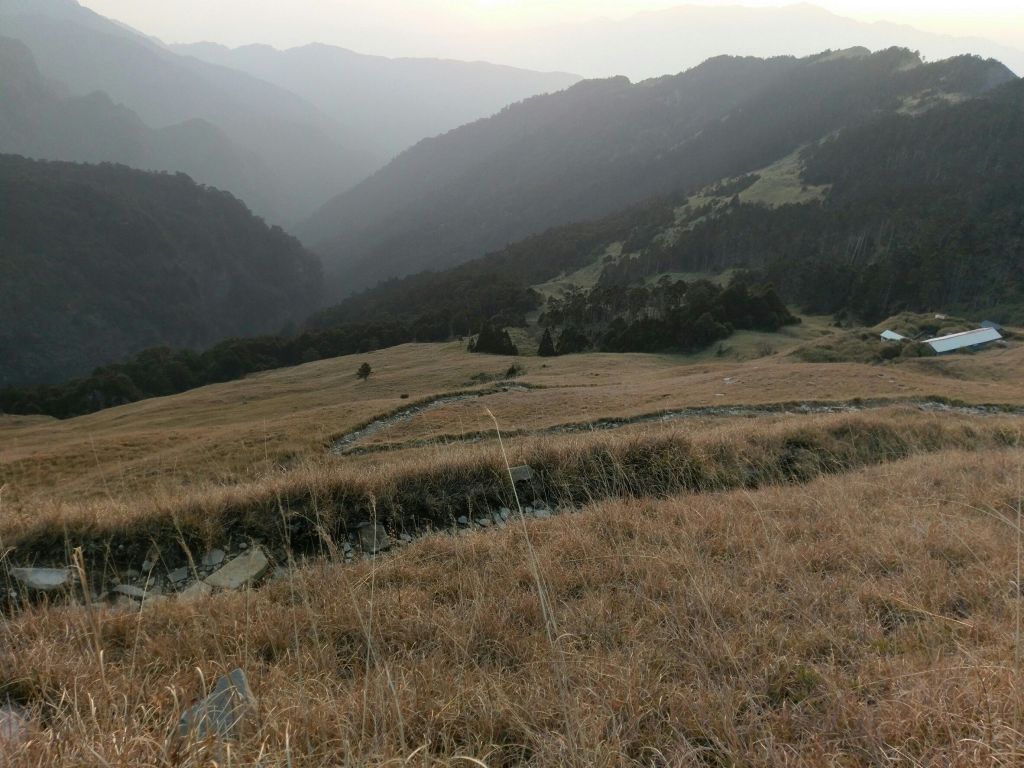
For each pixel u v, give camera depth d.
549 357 76.38
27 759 1.88
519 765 2.17
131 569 5.21
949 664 2.66
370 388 58.81
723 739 2.30
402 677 2.78
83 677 2.66
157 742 1.94
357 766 1.90
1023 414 20.91
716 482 7.88
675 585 3.96
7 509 5.67
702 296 88.88
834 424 10.70
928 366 42.25
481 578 4.36
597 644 3.17
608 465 7.79
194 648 3.25
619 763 2.13
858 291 100.12
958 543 4.47
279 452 21.02
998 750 1.97
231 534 5.75
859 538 4.72
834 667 2.80
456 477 7.18
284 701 2.51
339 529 6.13
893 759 2.06
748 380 31.52
